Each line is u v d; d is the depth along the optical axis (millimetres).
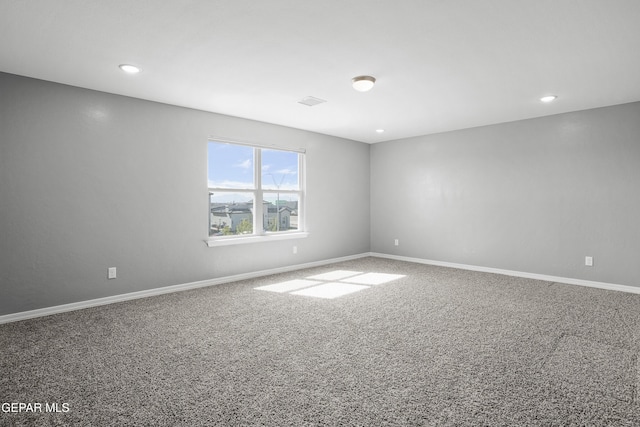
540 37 2473
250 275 4910
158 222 4023
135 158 3842
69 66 2961
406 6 2078
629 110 4066
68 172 3410
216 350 2486
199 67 3008
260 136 4996
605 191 4238
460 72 3143
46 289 3297
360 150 6609
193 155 4309
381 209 6637
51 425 1639
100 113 3600
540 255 4766
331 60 2875
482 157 5305
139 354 2418
